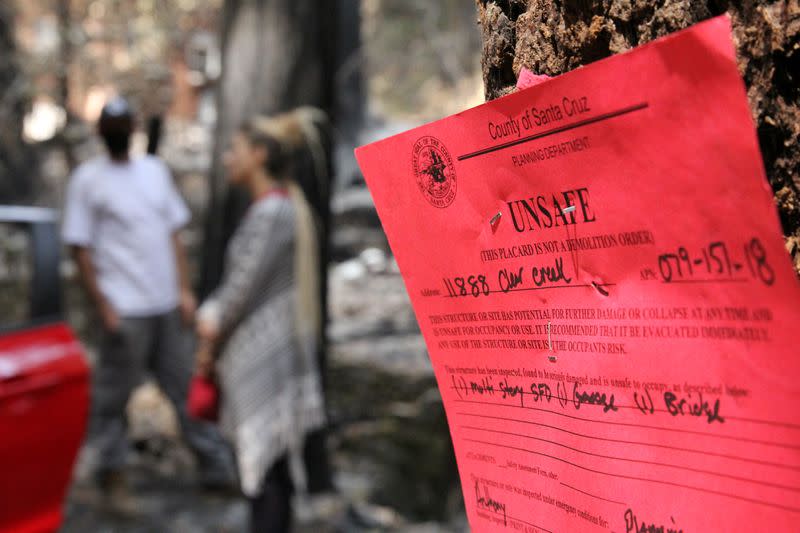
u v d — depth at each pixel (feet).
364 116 37.93
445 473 13.67
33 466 7.22
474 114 1.35
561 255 1.32
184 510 11.60
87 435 13.28
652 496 1.26
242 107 12.57
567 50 1.54
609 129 1.14
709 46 0.98
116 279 11.48
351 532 11.23
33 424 7.17
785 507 1.08
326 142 12.39
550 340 1.40
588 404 1.35
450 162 1.45
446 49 52.60
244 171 8.80
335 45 13.01
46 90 23.59
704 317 1.12
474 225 1.46
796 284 1.00
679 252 1.12
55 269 8.01
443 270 1.57
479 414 1.63
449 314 1.61
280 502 8.70
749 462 1.11
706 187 1.05
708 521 1.18
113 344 11.42
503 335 1.50
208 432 12.16
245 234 8.48
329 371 16.14
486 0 1.81
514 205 1.36
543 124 1.24
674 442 1.21
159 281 11.71
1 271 20.58
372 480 12.98
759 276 1.03
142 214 11.52
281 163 8.81
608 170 1.17
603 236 1.22
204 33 26.84
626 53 1.07
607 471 1.33
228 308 8.46
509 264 1.42
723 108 0.99
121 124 11.41
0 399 6.91
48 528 7.44
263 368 8.45
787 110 1.23
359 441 14.07
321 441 12.07
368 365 16.29
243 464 8.38
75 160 23.58
